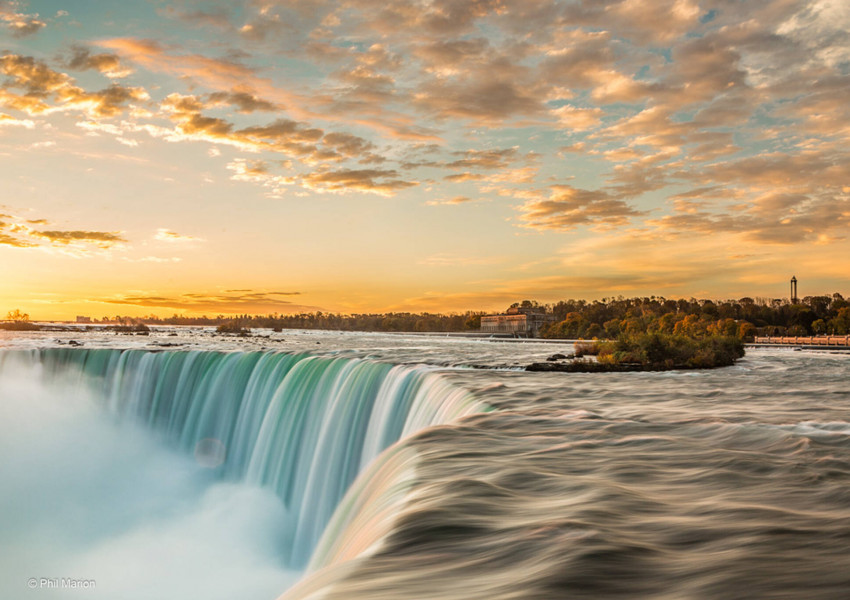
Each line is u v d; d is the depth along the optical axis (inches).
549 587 166.1
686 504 269.6
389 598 159.0
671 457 382.0
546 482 311.1
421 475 327.0
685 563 188.1
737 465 357.7
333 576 182.5
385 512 272.4
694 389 920.3
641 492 292.2
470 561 191.0
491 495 280.5
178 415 1323.8
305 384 1058.1
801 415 616.1
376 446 797.2
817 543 210.4
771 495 290.0
